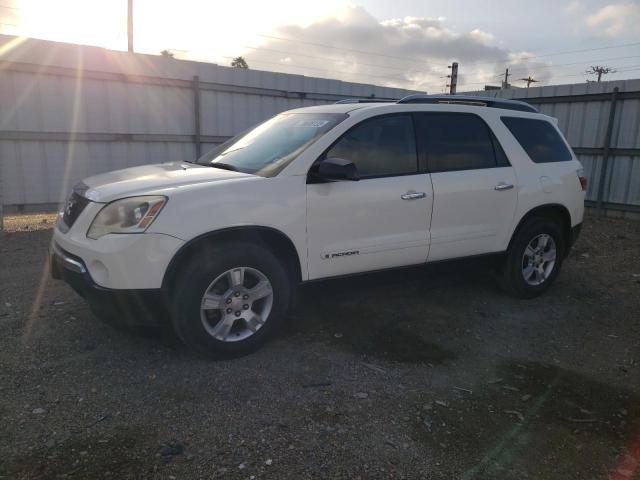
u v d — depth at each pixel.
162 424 2.99
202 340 3.61
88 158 9.09
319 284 4.12
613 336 4.56
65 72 8.59
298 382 3.51
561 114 11.67
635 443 3.02
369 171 4.24
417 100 4.72
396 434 2.99
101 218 3.53
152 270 3.40
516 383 3.66
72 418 3.02
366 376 3.64
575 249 7.81
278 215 3.79
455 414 3.23
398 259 4.43
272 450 2.80
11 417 3.00
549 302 5.34
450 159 4.68
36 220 9.02
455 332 4.48
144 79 9.39
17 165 8.44
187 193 3.54
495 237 4.97
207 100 10.20
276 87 11.05
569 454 2.90
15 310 4.59
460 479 2.65
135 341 4.02
